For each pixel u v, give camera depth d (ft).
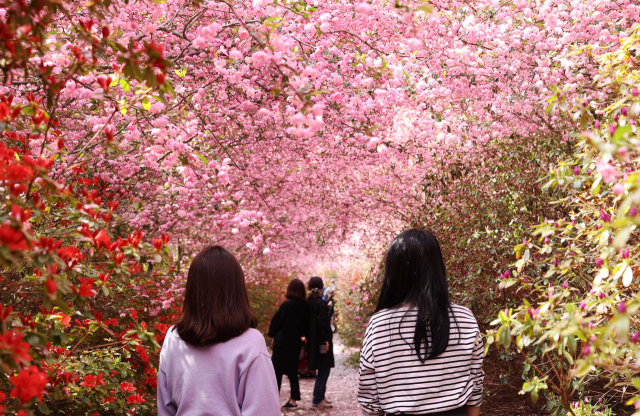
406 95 16.14
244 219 11.82
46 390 6.77
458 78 15.88
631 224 4.15
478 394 6.74
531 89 14.94
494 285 16.17
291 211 23.95
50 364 6.56
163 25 12.00
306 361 29.14
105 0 6.10
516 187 16.25
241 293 6.93
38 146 8.54
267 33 7.04
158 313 14.39
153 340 6.95
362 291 26.68
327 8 13.69
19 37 5.34
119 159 14.49
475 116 17.89
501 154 17.56
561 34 14.73
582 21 13.92
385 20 14.48
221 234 22.62
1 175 5.41
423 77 15.19
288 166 20.47
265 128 16.83
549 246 6.97
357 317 30.55
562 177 6.55
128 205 14.78
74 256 6.23
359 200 23.67
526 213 15.70
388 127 16.66
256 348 6.54
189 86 14.71
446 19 15.55
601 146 4.86
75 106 12.90
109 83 6.51
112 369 9.89
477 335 6.62
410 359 6.40
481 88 15.47
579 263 7.66
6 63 5.45
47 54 8.11
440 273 6.77
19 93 11.69
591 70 13.85
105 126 6.87
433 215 20.07
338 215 24.40
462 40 15.06
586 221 8.52
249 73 13.61
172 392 6.48
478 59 14.82
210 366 6.35
